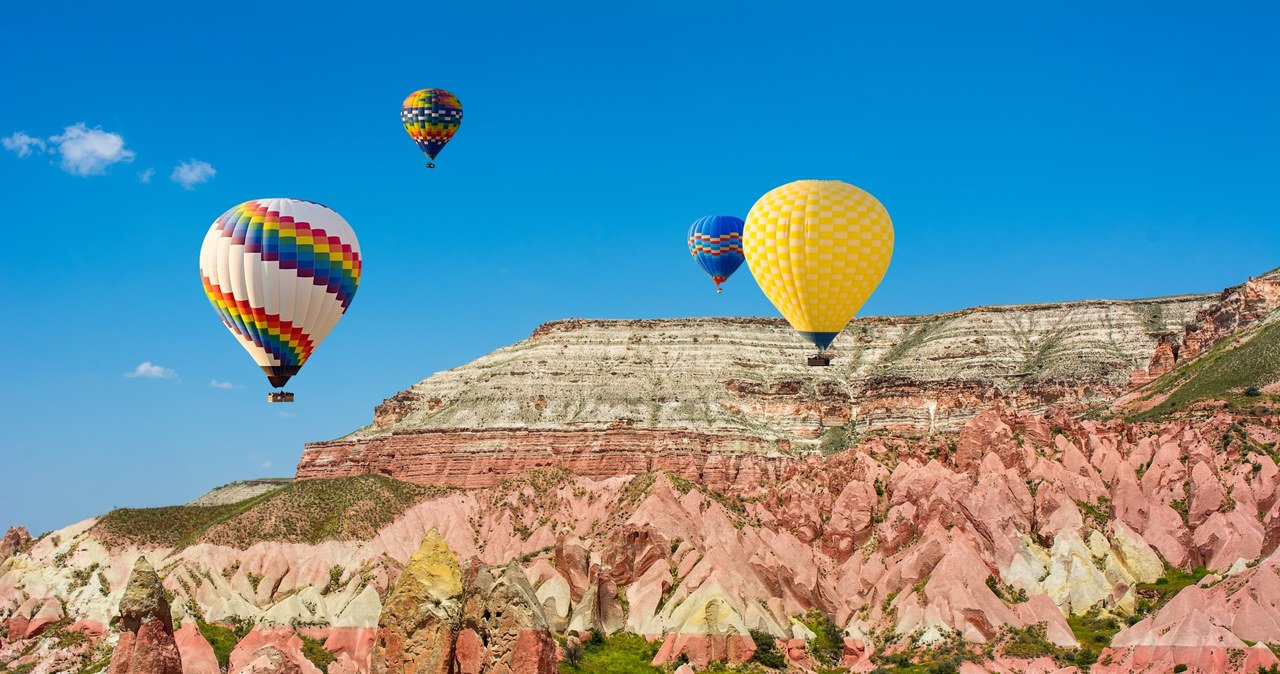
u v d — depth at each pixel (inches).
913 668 5723.4
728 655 5940.0
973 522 6752.0
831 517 7199.8
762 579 6565.0
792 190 5836.6
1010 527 6658.5
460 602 4089.6
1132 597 6264.8
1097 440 7608.3
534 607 3954.2
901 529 6899.6
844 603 6653.5
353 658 6899.6
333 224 5693.9
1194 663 5068.9
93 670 7268.7
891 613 6314.0
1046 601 6053.2
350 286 5733.3
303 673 5536.4
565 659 5718.5
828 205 5733.3
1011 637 5925.2
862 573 6801.2
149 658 4094.5
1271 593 5300.2
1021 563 6505.9
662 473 7726.4
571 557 6653.5
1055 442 7554.1
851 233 5703.7
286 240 5551.2
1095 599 6289.4
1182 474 7111.2
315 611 7652.6
